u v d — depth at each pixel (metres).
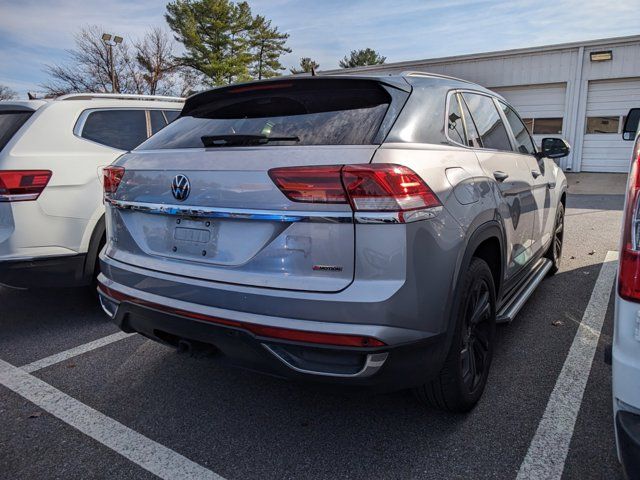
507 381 2.94
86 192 3.93
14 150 3.68
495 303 2.79
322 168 1.95
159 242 2.48
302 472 2.21
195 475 2.20
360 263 1.93
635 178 1.63
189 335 2.26
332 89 2.48
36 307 4.48
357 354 1.92
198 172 2.26
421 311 2.01
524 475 2.14
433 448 2.35
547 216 4.30
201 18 40.66
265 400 2.83
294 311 1.97
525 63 16.16
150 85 41.56
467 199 2.38
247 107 2.65
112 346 3.60
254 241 2.12
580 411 2.62
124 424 2.61
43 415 2.70
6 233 3.62
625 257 1.57
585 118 15.71
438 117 2.54
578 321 3.85
